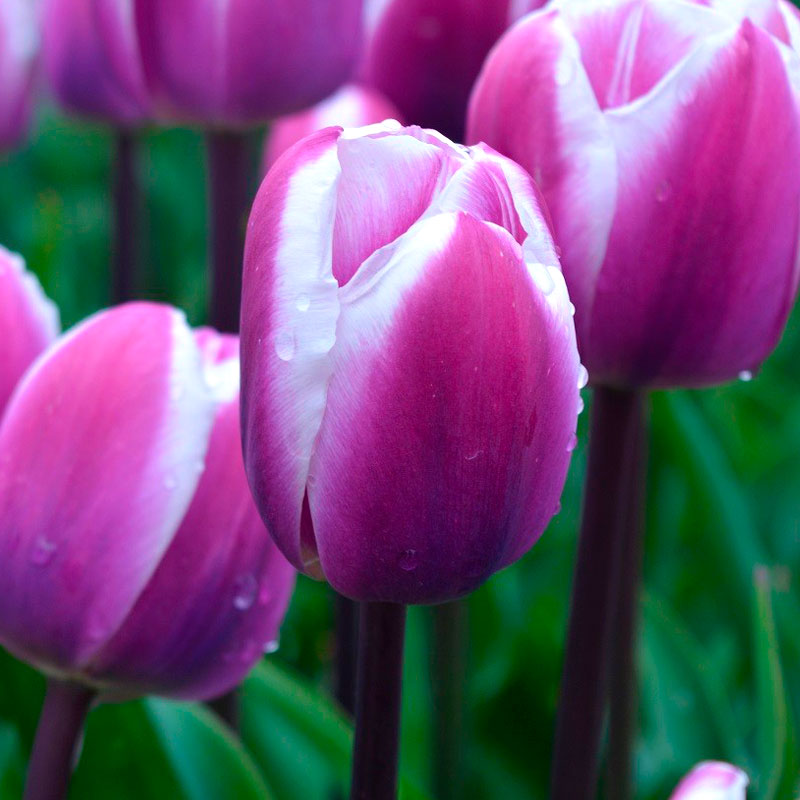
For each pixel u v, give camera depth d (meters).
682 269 0.49
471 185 0.45
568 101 0.49
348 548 0.45
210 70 0.63
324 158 0.44
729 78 0.48
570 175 0.49
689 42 0.49
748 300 0.49
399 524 0.45
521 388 0.44
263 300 0.45
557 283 0.45
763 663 0.60
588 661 0.52
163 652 0.50
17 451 0.50
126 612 0.50
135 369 0.50
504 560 0.46
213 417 0.50
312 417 0.44
